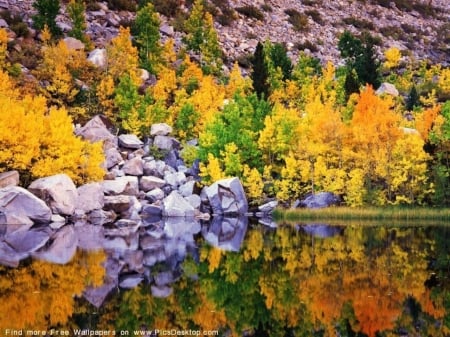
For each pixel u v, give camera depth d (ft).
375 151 185.16
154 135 211.00
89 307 62.80
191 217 183.73
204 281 78.74
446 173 184.34
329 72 262.26
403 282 77.00
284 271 86.33
